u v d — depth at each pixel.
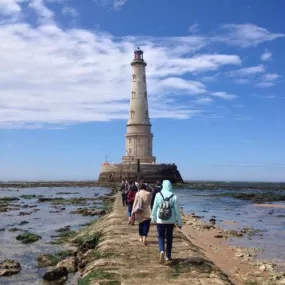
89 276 9.13
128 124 85.50
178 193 69.75
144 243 12.38
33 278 11.93
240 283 11.09
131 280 8.58
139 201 12.57
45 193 71.81
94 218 29.14
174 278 8.73
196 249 12.24
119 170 86.19
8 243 18.33
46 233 21.64
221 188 92.25
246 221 28.75
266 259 14.98
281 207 42.47
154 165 83.94
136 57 85.88
